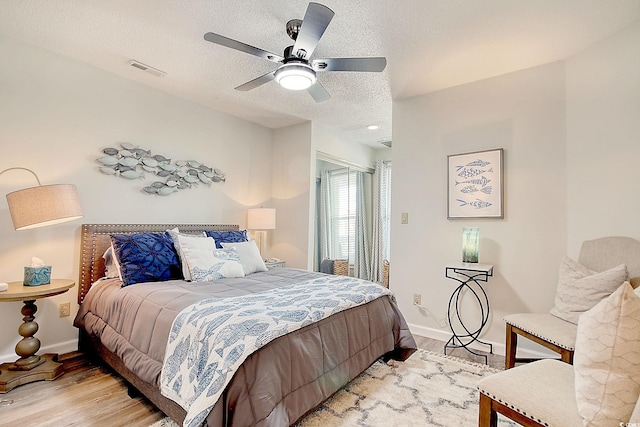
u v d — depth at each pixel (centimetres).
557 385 126
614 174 219
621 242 212
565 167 250
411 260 326
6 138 235
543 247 258
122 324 204
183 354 156
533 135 265
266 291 223
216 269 270
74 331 266
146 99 317
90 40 239
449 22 208
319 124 438
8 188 235
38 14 207
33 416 177
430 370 235
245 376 136
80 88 271
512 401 121
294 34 215
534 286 261
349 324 202
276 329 153
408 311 325
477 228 276
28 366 216
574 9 193
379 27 214
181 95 342
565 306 212
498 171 279
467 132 297
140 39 237
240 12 203
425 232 318
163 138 330
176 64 274
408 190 330
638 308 98
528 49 239
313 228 429
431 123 319
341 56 251
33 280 218
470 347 285
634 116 209
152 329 180
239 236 350
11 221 236
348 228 511
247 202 421
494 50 241
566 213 249
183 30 224
